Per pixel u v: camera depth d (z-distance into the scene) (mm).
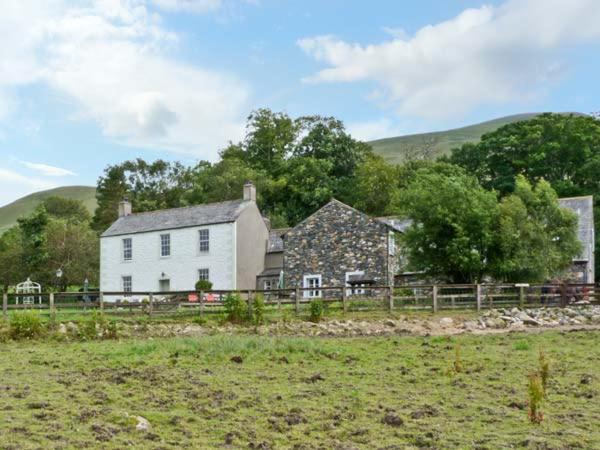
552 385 12703
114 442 8180
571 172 66875
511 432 9117
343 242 39781
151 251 47844
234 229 44375
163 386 12211
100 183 90125
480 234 31578
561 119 68750
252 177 69562
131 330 24047
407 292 32438
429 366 15094
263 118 81375
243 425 9320
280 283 42094
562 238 34156
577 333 22031
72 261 58125
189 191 74688
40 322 22953
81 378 13086
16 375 13516
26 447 7742
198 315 27609
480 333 23031
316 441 8586
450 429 9273
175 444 8289
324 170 73938
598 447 8391
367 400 11195
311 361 15797
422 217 32562
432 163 72688
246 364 15258
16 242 63000
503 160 68688
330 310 28969
